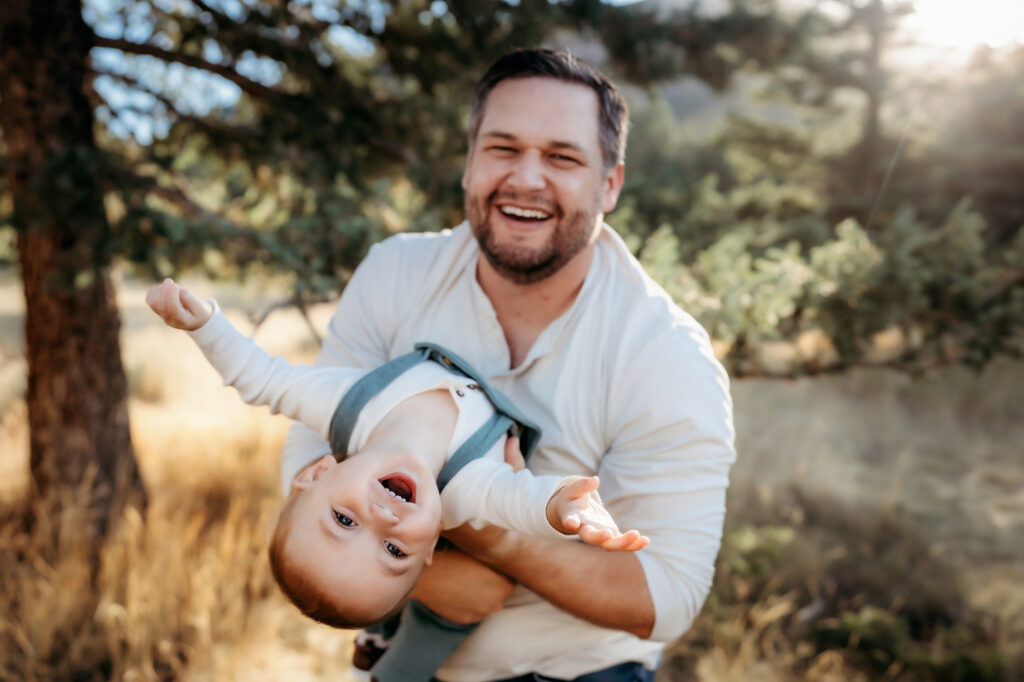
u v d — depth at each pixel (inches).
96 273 135.7
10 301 521.0
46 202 130.3
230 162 167.2
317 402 62.0
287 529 56.4
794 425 272.5
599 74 62.9
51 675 131.2
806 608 163.0
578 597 59.0
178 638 139.5
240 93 171.3
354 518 54.7
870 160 480.1
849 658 146.1
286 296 127.0
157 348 349.7
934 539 194.2
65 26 144.5
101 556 155.1
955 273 135.7
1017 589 167.6
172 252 128.2
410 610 66.0
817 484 220.5
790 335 125.2
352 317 72.4
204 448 221.8
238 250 128.3
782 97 503.2
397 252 72.6
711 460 60.9
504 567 59.6
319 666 138.1
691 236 156.4
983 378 300.0
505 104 60.7
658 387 60.7
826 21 216.5
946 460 249.4
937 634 154.9
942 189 465.1
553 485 51.7
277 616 143.9
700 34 198.5
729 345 116.0
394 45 171.5
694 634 152.6
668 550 60.7
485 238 62.7
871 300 126.6
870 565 181.0
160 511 168.6
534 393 64.7
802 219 306.3
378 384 61.8
